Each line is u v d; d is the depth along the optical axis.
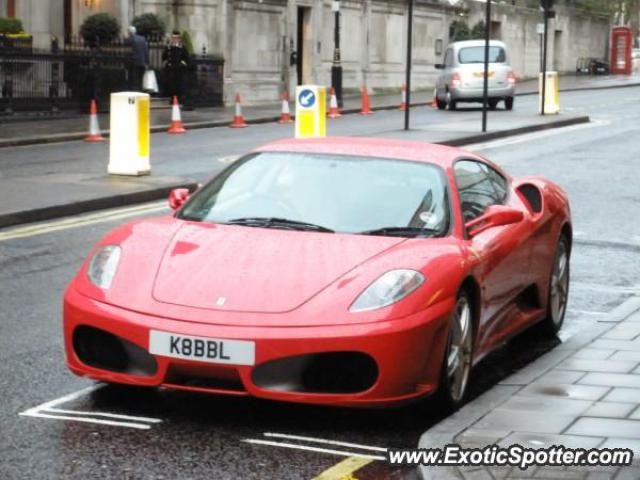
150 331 6.77
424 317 6.82
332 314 6.71
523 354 9.13
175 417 7.11
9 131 27.62
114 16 38.72
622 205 17.52
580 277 12.20
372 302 6.79
